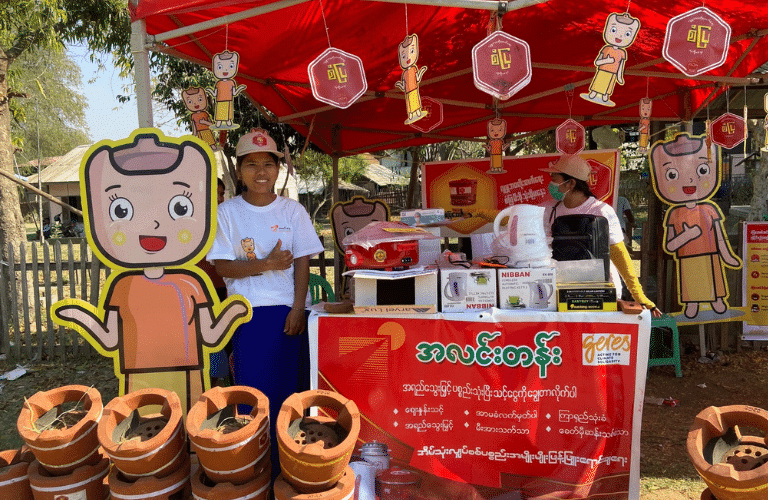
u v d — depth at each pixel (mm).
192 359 3072
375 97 5727
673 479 3512
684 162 5484
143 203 3055
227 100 3148
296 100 6094
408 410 2996
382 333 3000
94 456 2596
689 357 5762
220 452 2334
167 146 3051
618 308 2932
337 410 2596
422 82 5504
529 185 6043
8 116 8250
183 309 3064
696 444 2303
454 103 5855
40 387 5703
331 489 2354
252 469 2441
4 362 6566
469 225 6168
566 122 5773
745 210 11117
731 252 5520
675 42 2598
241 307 2994
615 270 3340
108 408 2531
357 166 23734
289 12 3861
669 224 5594
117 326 3082
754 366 5477
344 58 2930
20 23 9750
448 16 4297
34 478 2479
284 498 2320
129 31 10453
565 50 5191
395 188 29906
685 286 5598
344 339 3039
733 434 2441
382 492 2893
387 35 4555
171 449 2475
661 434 4148
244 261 3053
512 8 2811
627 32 2580
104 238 3066
